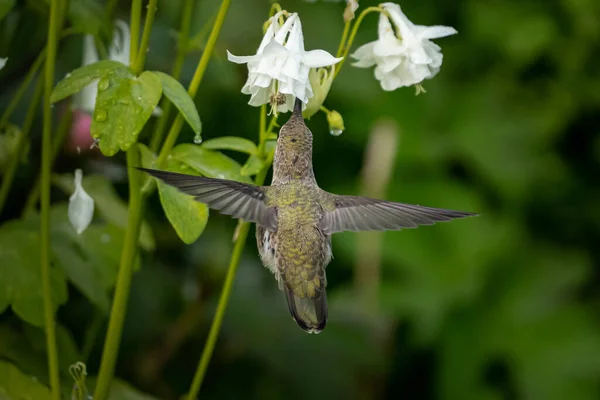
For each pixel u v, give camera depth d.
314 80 4.70
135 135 4.43
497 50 8.72
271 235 4.68
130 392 5.79
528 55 8.57
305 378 7.64
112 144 4.43
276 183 4.67
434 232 8.43
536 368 8.24
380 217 4.53
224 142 4.98
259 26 7.37
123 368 7.19
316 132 8.25
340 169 8.40
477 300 8.45
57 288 5.20
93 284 5.47
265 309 7.77
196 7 7.16
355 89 8.00
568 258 8.59
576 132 8.81
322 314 4.59
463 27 8.75
